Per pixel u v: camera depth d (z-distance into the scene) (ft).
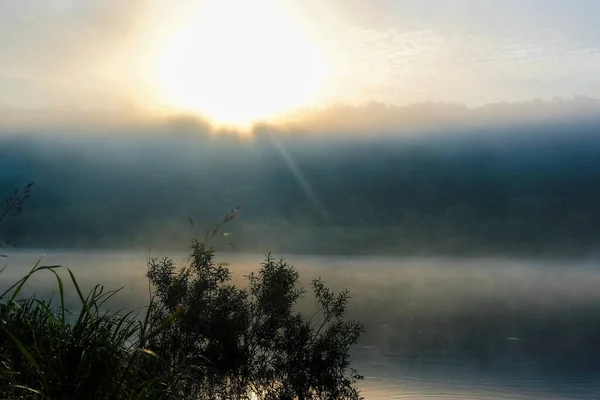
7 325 13.70
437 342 81.25
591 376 59.31
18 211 13.56
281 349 25.27
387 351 69.46
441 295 170.40
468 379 55.31
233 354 23.57
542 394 51.75
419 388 49.96
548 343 86.28
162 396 14.35
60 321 13.89
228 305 24.34
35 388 12.44
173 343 21.75
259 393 24.30
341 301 26.25
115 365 12.84
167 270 24.07
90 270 162.50
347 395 25.55
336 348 25.34
